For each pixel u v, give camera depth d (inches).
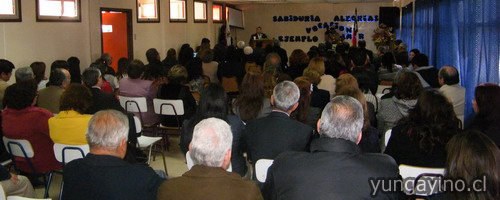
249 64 339.3
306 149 109.7
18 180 123.0
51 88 177.9
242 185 74.7
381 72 296.7
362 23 625.3
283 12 645.3
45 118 141.1
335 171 76.1
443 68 186.9
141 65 212.8
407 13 494.0
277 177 79.3
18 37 245.9
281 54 378.6
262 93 153.8
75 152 131.3
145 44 394.3
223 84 308.5
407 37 490.9
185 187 74.5
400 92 149.9
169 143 236.4
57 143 132.8
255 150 112.6
